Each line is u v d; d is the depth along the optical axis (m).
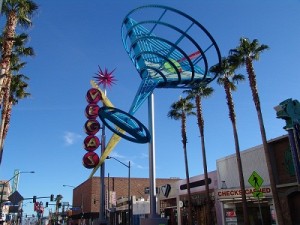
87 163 30.77
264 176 27.89
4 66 21.44
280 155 26.03
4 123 32.06
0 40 23.19
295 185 24.05
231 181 32.25
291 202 24.61
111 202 68.31
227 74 31.64
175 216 43.50
